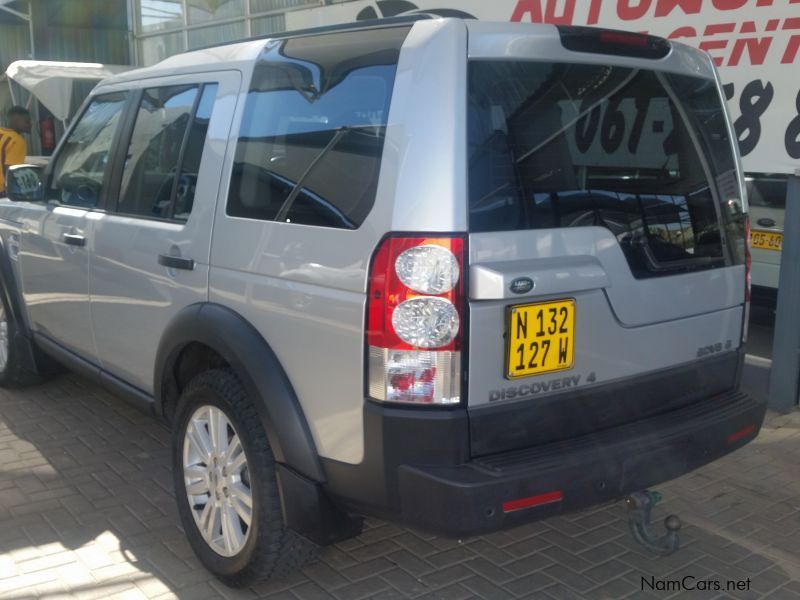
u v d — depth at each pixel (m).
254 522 2.91
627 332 2.83
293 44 3.08
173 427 3.31
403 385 2.48
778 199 6.17
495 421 2.54
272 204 2.93
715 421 2.97
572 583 3.24
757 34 5.88
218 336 2.99
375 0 8.84
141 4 13.66
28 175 4.56
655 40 3.01
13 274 4.91
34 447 4.43
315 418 2.73
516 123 2.60
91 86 12.21
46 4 14.54
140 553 3.41
